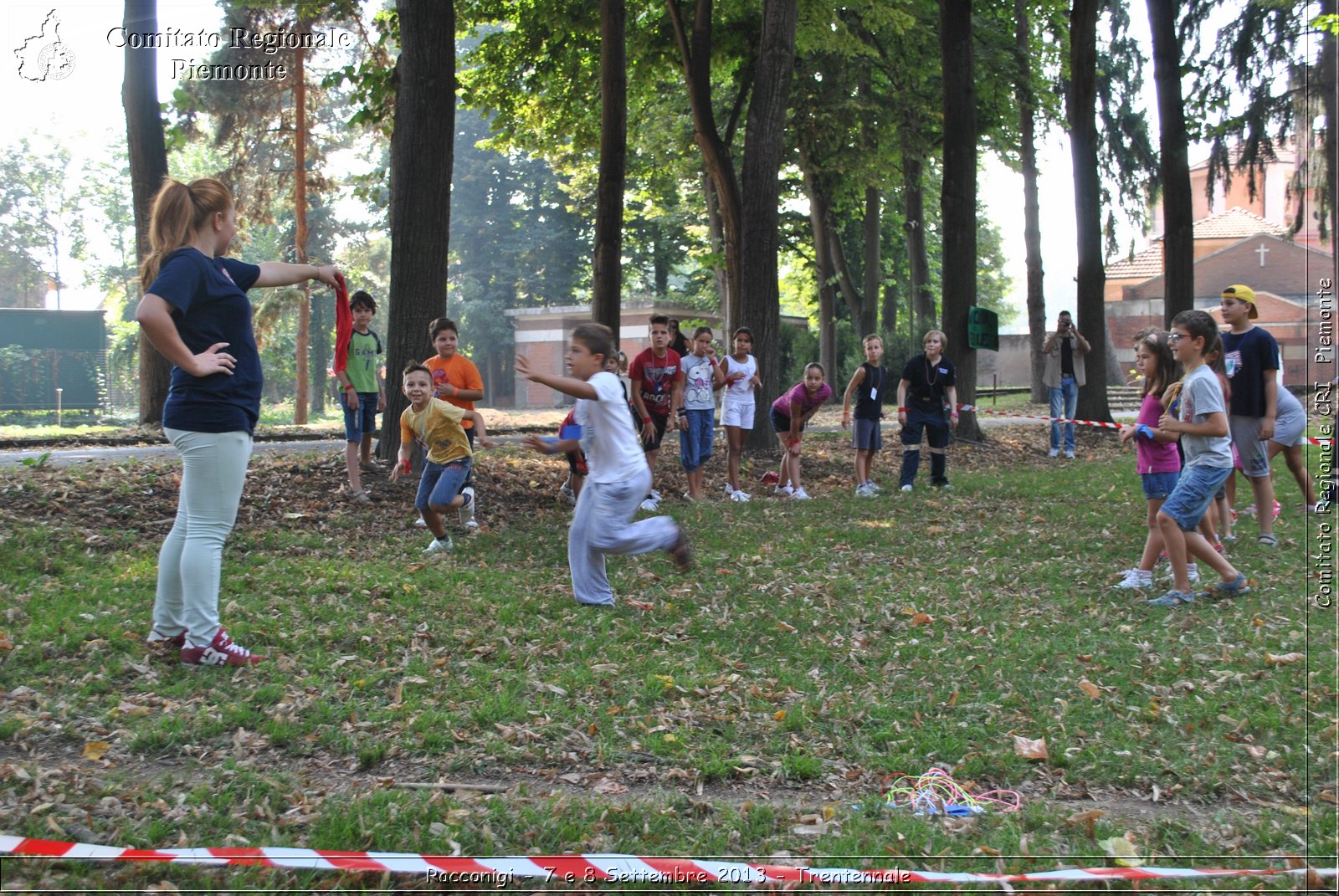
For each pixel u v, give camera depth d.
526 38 19.20
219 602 6.29
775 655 5.79
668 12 17.84
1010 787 4.10
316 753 4.28
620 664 5.50
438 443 8.23
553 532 9.41
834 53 22.27
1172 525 6.73
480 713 4.64
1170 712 4.75
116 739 4.24
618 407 5.95
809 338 41.28
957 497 12.16
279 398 51.69
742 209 14.92
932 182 31.47
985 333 18.08
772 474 13.23
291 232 50.06
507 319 55.31
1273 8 15.45
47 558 7.10
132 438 15.32
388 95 14.73
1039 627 6.30
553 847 3.48
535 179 57.81
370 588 6.91
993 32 21.17
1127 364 36.50
